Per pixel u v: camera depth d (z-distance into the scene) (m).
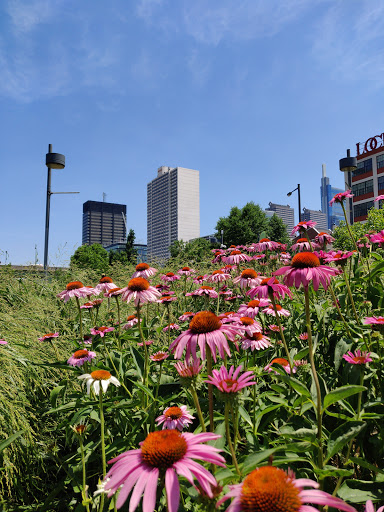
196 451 1.20
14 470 2.55
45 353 3.70
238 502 0.96
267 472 1.01
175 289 6.43
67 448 3.05
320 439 1.72
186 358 1.76
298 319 3.66
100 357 4.01
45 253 11.14
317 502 0.94
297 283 1.90
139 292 2.75
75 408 2.68
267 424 2.39
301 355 2.32
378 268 3.39
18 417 2.58
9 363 2.94
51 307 4.89
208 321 1.80
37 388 3.35
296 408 2.28
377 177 50.75
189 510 1.73
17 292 5.59
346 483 1.79
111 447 2.37
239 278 3.80
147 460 1.17
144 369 2.74
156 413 2.73
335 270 1.97
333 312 3.40
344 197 3.81
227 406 1.52
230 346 3.23
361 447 2.12
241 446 2.44
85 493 1.97
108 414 2.74
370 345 2.58
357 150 54.22
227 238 45.06
